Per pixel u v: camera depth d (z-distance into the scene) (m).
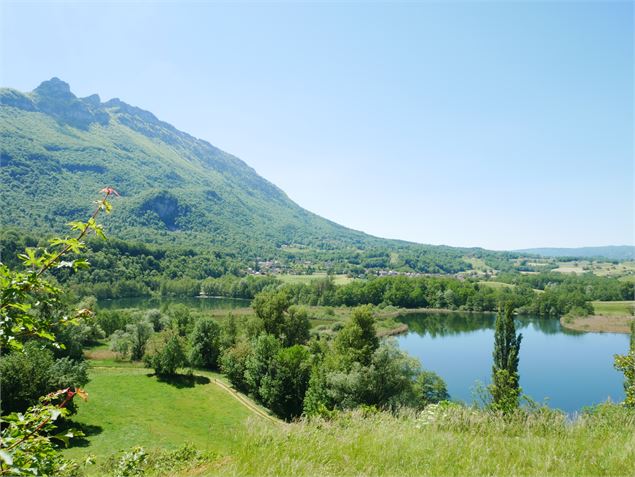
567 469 5.86
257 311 69.06
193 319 81.69
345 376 38.47
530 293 149.38
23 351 4.67
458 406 9.80
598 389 58.62
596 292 152.38
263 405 49.44
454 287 151.38
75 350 51.81
